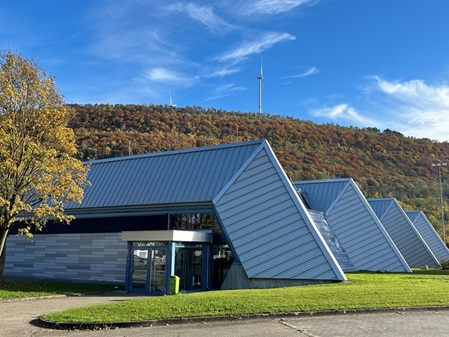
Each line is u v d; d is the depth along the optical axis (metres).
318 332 10.30
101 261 27.16
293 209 21.22
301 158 81.50
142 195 25.69
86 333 10.63
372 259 30.70
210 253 22.92
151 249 21.33
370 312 12.77
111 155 60.72
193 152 26.30
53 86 20.91
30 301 17.59
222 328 10.85
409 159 97.75
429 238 46.00
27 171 20.27
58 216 21.64
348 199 31.92
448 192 83.38
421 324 11.19
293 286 18.89
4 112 19.80
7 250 31.03
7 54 19.83
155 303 13.20
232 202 21.94
